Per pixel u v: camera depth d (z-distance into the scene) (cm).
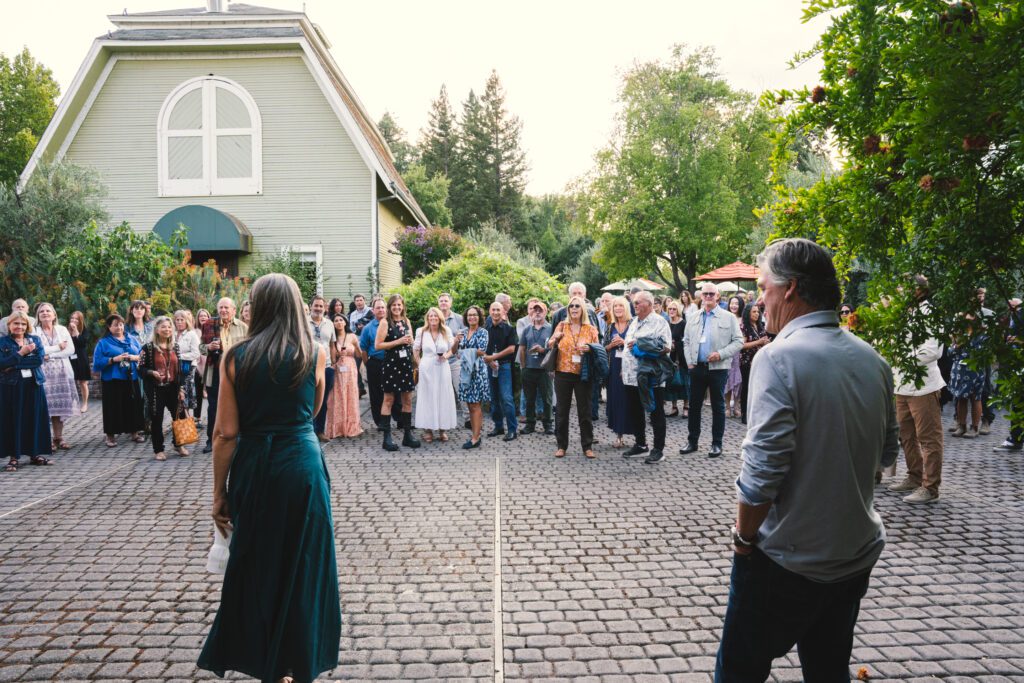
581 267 5019
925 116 217
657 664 352
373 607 420
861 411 220
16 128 4341
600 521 595
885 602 426
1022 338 241
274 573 291
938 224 240
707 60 3928
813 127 262
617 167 3972
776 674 342
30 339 824
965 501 654
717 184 3747
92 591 450
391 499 667
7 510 641
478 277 1383
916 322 253
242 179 1977
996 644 371
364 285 1991
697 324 869
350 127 1933
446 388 960
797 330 230
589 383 860
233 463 300
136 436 984
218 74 1962
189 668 350
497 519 601
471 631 388
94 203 1681
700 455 877
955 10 210
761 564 229
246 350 295
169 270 1541
